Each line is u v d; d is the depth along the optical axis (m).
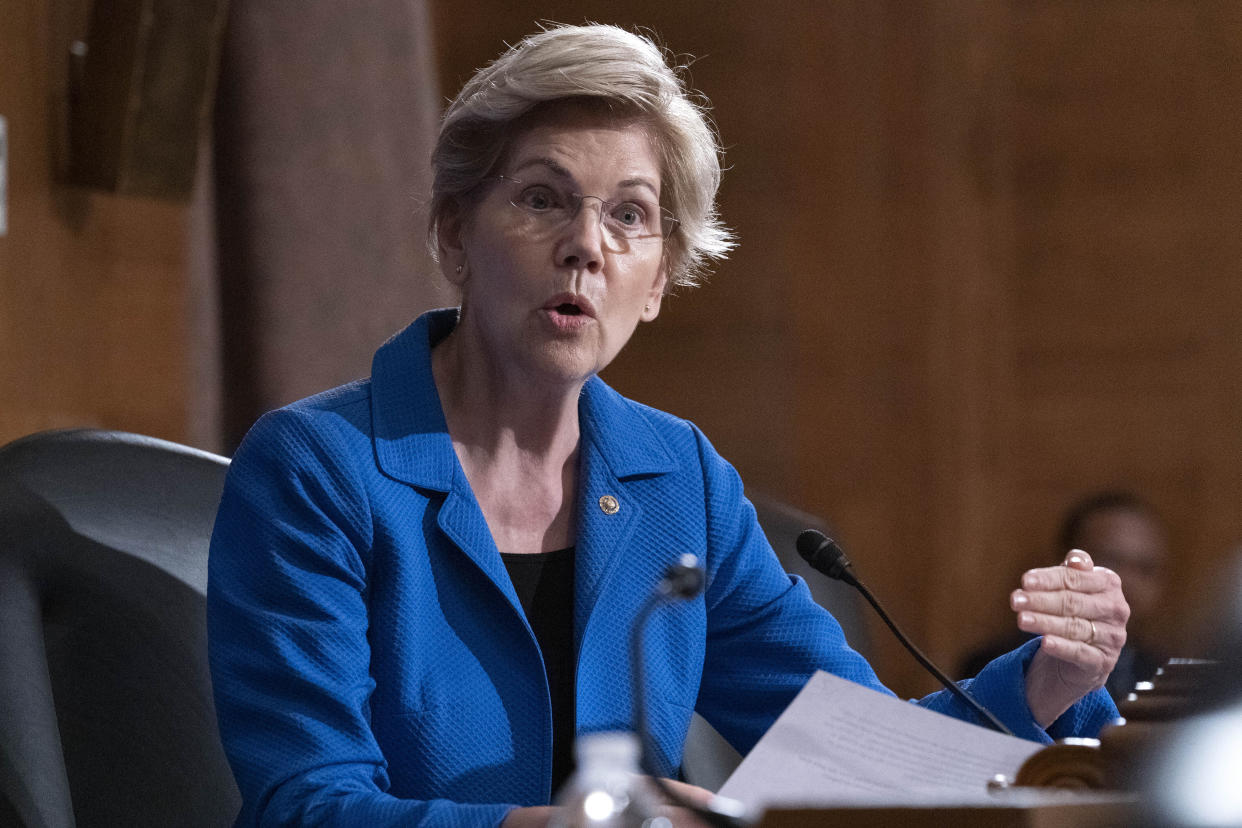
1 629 6.13
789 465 26.88
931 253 27.00
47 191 11.32
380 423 6.30
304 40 12.44
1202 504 27.28
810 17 26.78
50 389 11.26
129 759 6.45
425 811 4.85
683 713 6.46
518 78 6.23
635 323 6.43
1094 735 6.25
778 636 6.96
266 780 5.27
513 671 6.04
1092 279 27.42
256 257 12.34
